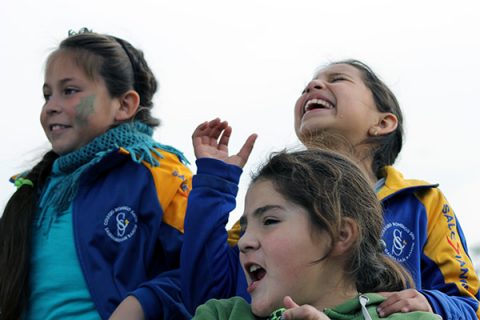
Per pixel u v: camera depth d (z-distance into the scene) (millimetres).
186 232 1452
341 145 1650
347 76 1705
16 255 1549
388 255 1451
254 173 1294
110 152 1573
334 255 1230
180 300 1451
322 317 1065
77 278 1514
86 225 1542
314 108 1689
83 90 1652
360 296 1211
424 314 1203
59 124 1645
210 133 1551
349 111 1652
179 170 1599
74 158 1621
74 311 1491
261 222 1239
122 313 1415
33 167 1677
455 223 1619
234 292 1460
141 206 1548
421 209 1599
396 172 1643
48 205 1595
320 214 1224
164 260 1546
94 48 1682
